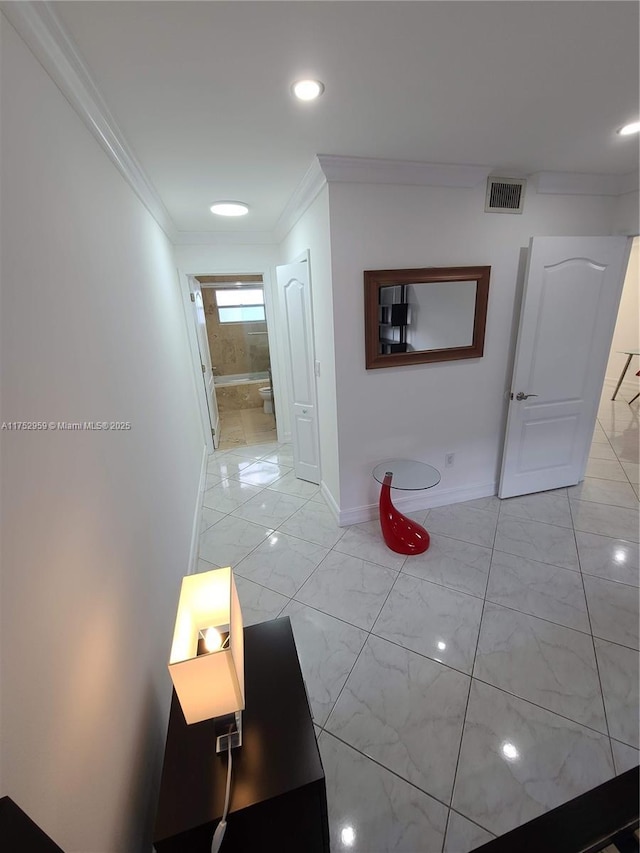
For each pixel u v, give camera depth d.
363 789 1.18
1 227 0.64
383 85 1.26
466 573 2.11
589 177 2.27
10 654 0.53
